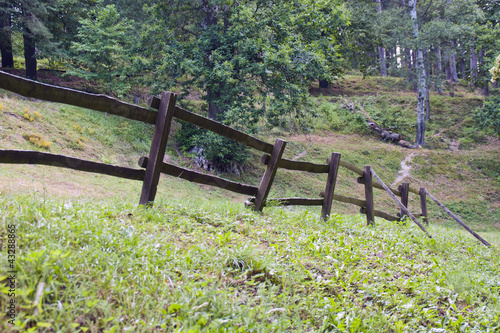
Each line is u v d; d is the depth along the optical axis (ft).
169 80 80.59
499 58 70.79
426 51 123.34
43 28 73.00
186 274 8.89
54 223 9.75
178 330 6.66
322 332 8.34
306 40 81.46
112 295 7.46
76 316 6.48
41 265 7.00
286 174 86.84
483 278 15.43
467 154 111.75
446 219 83.35
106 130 72.28
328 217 21.85
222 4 72.74
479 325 10.40
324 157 99.30
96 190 47.80
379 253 16.88
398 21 112.06
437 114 133.28
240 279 10.06
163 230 12.50
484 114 115.03
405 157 107.76
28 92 10.58
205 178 16.25
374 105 135.64
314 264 12.37
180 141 82.02
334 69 123.44
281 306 9.01
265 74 71.20
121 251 9.22
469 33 110.73
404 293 11.92
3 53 83.15
